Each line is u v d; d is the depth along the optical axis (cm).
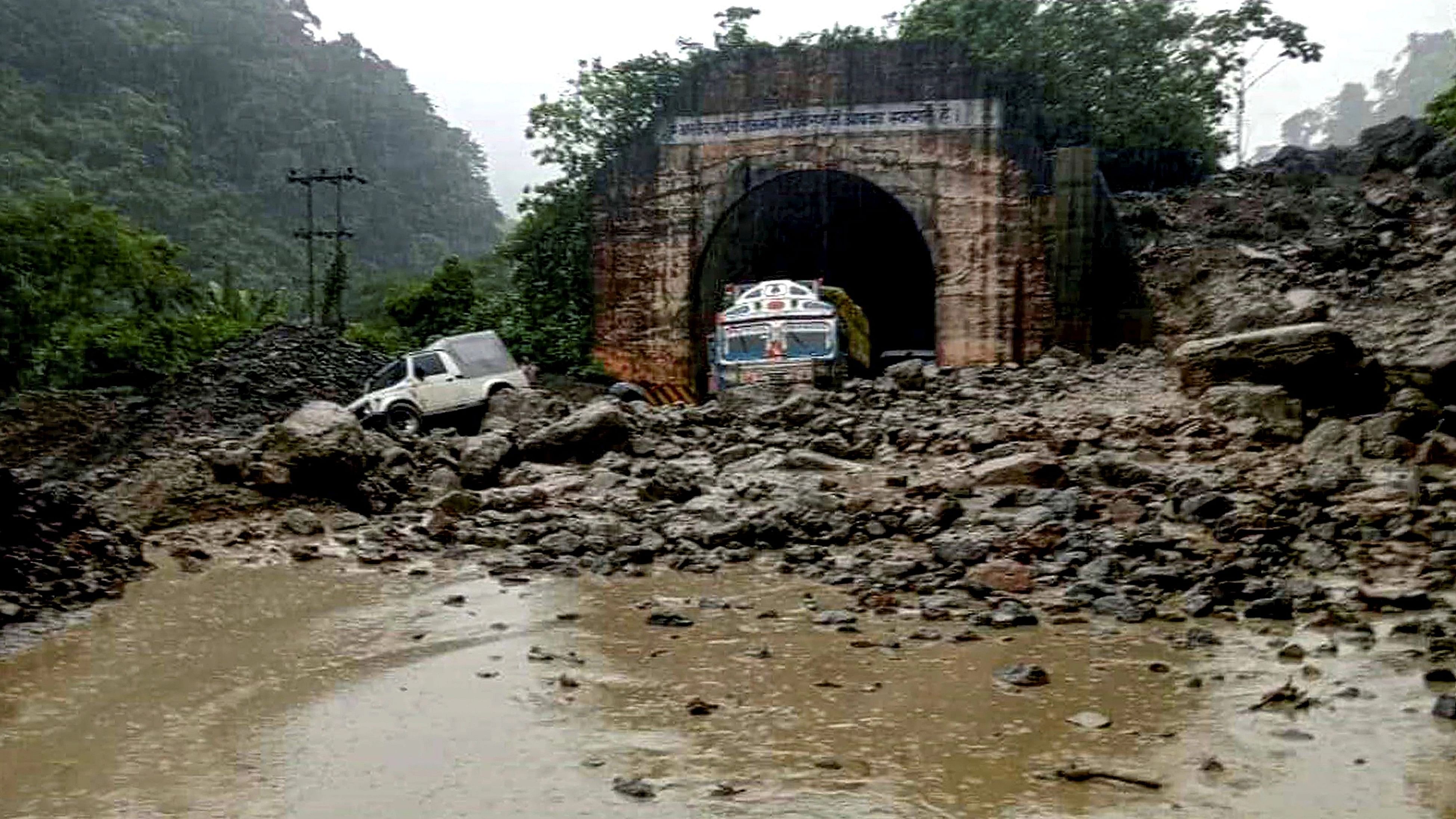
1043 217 2614
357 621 719
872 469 1268
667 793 432
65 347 3316
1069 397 1773
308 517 1050
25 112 8006
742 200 2866
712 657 616
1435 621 611
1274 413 1236
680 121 2873
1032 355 2627
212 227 8175
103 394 2888
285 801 437
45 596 763
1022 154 2633
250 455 1152
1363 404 1302
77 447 2378
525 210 3186
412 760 476
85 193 6588
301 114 10238
